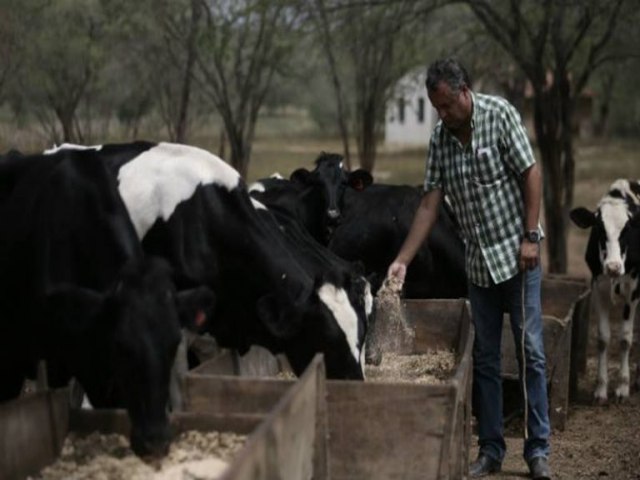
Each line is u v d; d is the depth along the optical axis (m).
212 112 22.53
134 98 20.91
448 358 9.26
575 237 26.34
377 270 11.43
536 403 7.75
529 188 7.48
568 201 17.53
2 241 7.01
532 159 7.45
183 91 18.36
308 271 8.25
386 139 55.34
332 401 6.11
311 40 20.45
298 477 5.37
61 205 6.85
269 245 7.88
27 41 15.84
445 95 7.32
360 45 18.02
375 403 6.08
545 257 22.38
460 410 6.50
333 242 11.29
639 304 13.47
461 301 9.55
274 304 7.27
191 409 6.17
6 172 7.32
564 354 9.80
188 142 21.44
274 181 11.54
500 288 7.78
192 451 5.56
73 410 5.84
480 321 7.90
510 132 7.45
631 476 8.45
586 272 20.25
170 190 7.82
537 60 16.36
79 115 21.56
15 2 15.40
